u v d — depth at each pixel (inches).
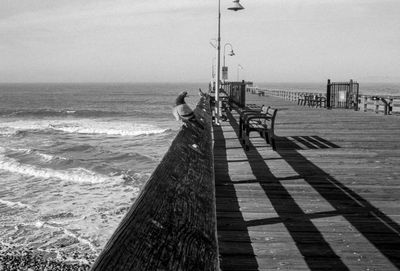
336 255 160.7
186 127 242.2
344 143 446.9
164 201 103.3
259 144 434.9
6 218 574.2
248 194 247.3
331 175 296.4
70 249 474.3
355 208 220.8
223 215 207.8
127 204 625.6
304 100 1162.6
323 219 202.5
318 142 452.4
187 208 118.6
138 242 73.1
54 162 992.9
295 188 261.4
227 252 162.6
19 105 4025.6
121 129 1840.6
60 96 6205.7
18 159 1039.0
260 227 190.7
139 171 887.7
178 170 142.0
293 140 466.0
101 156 1119.0
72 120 2459.4
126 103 4456.2
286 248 167.0
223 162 342.3
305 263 153.6
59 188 745.6
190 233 106.3
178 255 88.6
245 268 149.2
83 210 601.9
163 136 1589.6
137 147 1294.3
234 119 677.9
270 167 322.3
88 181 792.3
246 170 311.1
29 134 1675.7
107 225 537.6
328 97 1018.1
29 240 501.4
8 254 462.3
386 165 332.2
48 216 577.9
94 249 471.8
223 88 1339.8
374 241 174.9
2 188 752.3
